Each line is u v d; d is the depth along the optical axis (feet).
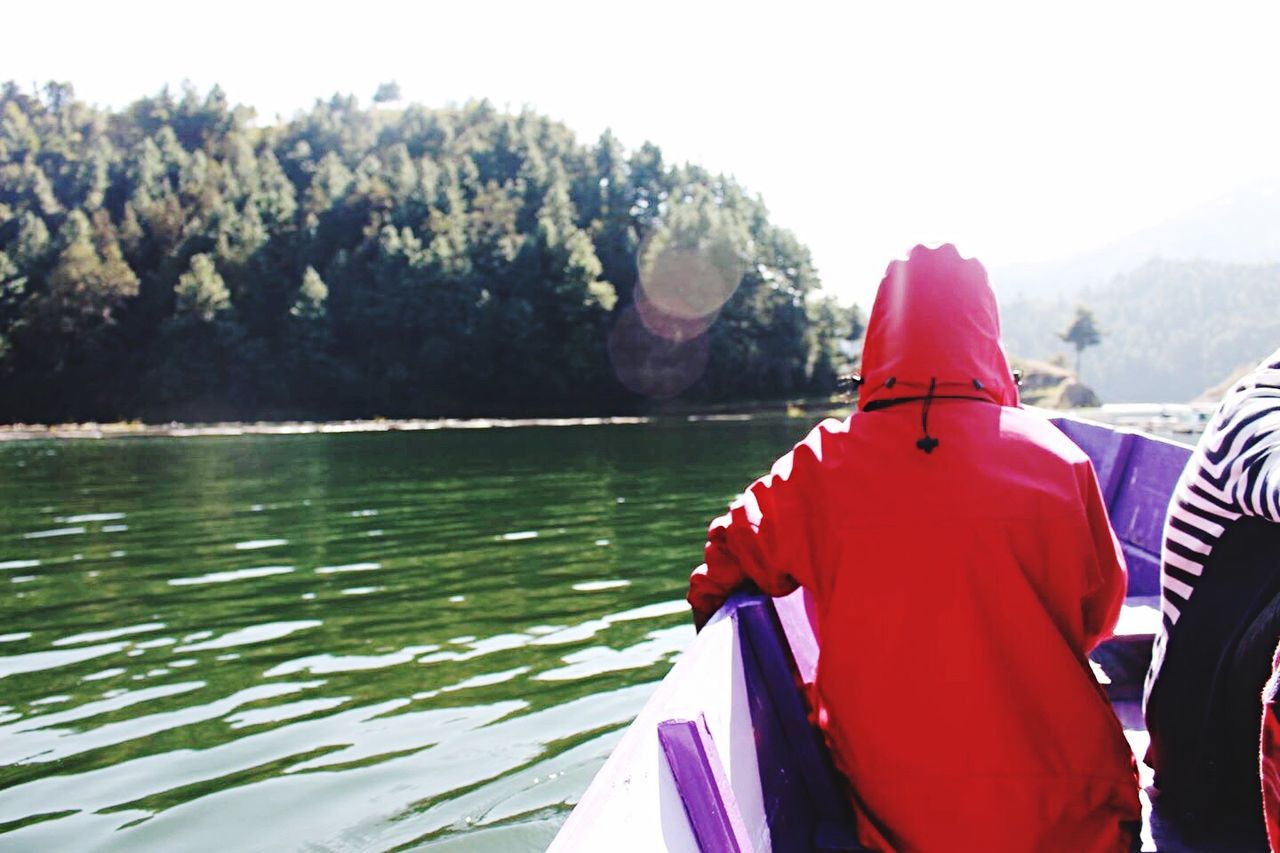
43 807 12.79
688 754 5.17
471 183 328.29
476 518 40.24
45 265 261.44
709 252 256.93
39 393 232.12
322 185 334.44
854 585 5.97
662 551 31.17
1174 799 6.61
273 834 11.78
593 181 330.95
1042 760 5.69
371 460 79.15
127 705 16.88
